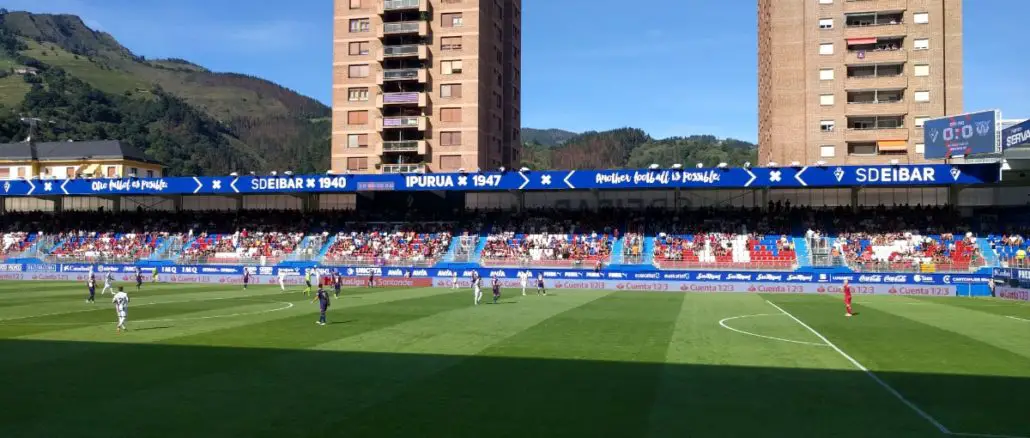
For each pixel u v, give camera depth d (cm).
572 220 7144
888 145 8412
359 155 9312
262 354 2361
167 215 7931
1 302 4328
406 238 7069
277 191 6956
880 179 5912
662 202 7188
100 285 5919
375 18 9350
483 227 7194
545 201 7444
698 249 6400
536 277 6191
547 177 6506
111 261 6962
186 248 7175
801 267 5819
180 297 4744
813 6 8694
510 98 10750
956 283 5388
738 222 6788
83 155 10594
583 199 7325
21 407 1644
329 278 5984
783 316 3644
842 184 6012
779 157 8825
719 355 2361
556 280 6156
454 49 9212
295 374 2025
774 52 8956
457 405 1659
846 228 6469
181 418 1545
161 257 6988
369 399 1720
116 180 7194
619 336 2827
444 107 9206
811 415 1569
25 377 1983
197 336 2795
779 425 1486
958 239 6109
